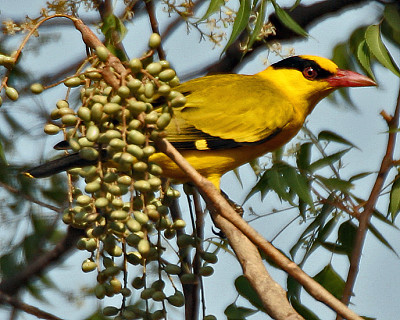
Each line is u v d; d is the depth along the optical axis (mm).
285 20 7535
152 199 6191
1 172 9875
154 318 6191
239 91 9758
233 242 6301
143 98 5820
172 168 8578
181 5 8352
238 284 8070
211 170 9508
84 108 5801
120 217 5727
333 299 5289
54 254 9547
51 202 10094
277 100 9922
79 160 7023
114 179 5793
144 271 6215
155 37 5859
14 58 5844
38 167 7152
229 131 9398
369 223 8586
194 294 8250
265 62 8867
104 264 6176
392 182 8688
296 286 8367
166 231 6770
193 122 9328
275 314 5422
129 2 8492
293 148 8781
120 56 8234
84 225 6254
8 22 6770
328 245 8844
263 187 8625
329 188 8422
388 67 7918
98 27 8281
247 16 7379
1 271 9625
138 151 5680
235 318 8039
